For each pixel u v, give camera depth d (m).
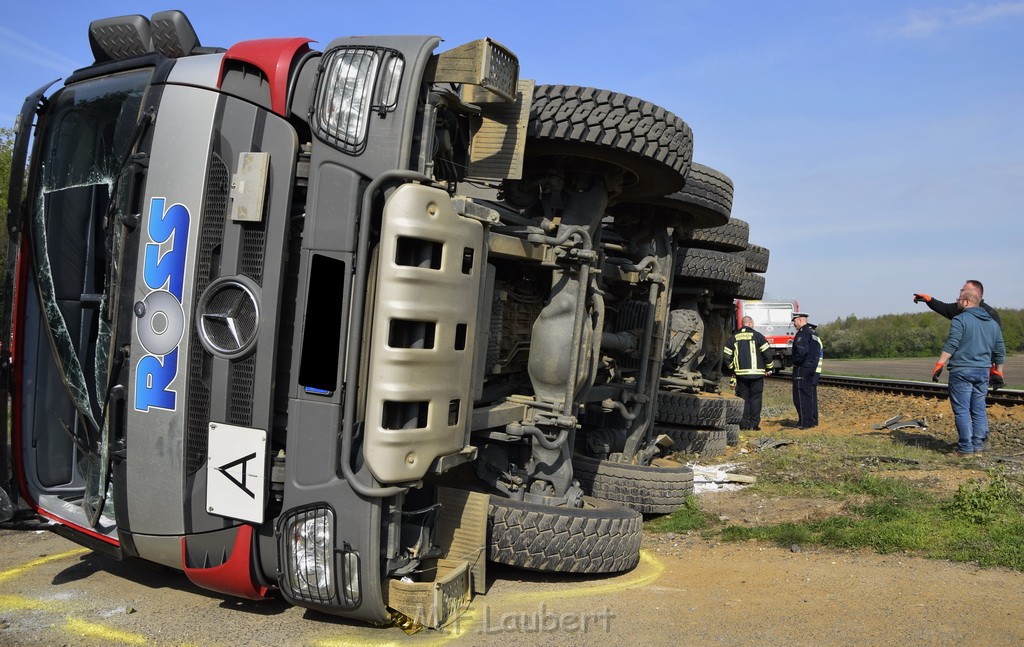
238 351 3.56
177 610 3.97
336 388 3.46
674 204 6.84
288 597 3.63
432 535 4.05
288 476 3.55
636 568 4.82
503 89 3.73
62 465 4.57
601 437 6.84
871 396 17.88
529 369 5.13
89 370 4.14
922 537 5.05
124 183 3.84
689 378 9.41
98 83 4.17
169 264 3.70
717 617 3.91
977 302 8.55
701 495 6.80
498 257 4.76
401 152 3.39
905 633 3.65
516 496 4.98
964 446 8.48
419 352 3.41
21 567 4.66
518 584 4.49
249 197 3.54
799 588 4.32
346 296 3.43
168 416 3.72
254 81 3.67
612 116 4.73
